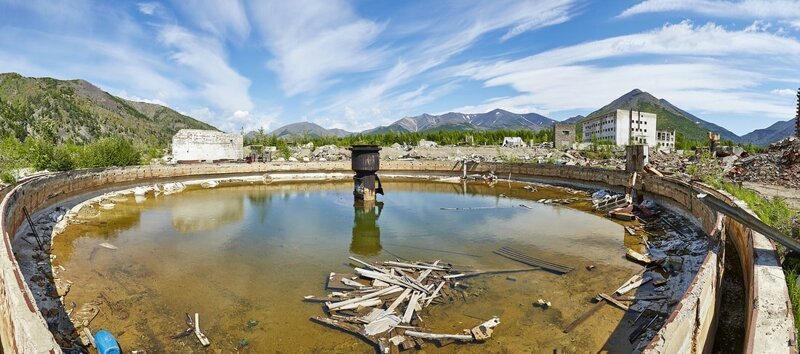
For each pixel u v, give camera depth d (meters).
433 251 11.39
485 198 21.83
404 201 20.81
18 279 4.75
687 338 4.08
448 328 6.72
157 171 25.62
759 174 19.11
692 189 13.87
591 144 46.28
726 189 14.27
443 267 9.63
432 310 7.38
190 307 7.59
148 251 11.31
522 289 8.43
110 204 18.20
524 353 6.01
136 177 24.05
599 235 13.17
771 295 4.64
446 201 20.80
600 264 10.09
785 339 3.77
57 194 16.53
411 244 12.18
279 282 8.89
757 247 6.11
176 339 6.42
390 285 8.42
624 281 8.87
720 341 5.68
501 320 7.02
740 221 6.43
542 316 7.18
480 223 15.27
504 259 10.59
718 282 6.00
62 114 141.75
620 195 18.86
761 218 8.96
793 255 6.85
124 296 8.08
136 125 176.12
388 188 26.47
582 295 8.11
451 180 29.69
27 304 4.18
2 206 9.72
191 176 27.72
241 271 9.65
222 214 17.06
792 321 4.07
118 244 12.00
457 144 55.72
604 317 7.12
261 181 29.58
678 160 28.67
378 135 69.56
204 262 10.34
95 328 6.73
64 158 22.75
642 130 71.50
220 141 33.41
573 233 13.51
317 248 11.75
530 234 13.41
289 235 13.38
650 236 12.88
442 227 14.59
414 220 15.90
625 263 10.15
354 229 14.30
